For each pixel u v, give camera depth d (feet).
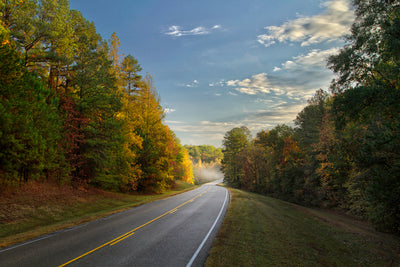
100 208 62.18
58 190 62.75
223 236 32.68
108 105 77.25
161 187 119.24
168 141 130.11
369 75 52.65
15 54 49.06
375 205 43.04
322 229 46.96
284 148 147.95
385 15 45.34
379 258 32.12
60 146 64.28
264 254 26.53
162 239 30.40
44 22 60.95
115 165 92.07
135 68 132.26
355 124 54.60
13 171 46.83
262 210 61.87
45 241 28.63
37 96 54.29
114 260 22.43
